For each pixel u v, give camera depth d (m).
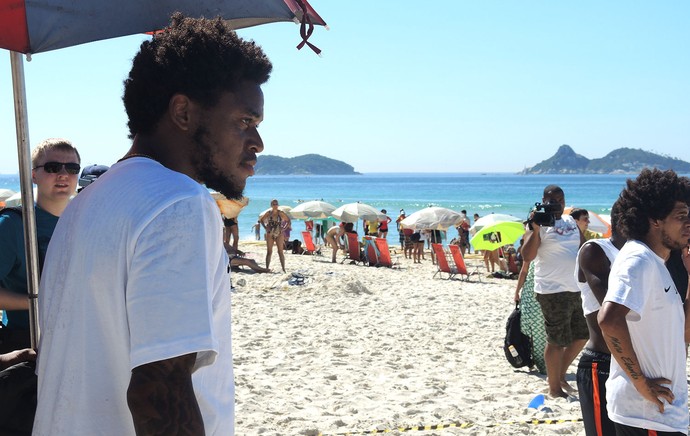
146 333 1.39
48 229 3.17
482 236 13.46
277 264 21.00
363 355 8.33
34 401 2.01
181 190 1.47
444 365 7.86
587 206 78.50
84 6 2.13
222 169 1.67
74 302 1.49
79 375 1.48
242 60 1.63
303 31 2.23
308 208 30.09
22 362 2.16
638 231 2.96
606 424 3.16
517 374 7.34
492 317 11.48
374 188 162.38
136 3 2.16
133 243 1.43
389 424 5.44
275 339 9.18
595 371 3.22
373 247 22.64
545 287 6.25
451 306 12.82
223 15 2.21
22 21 2.12
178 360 1.39
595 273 3.49
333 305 12.70
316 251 26.84
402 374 7.25
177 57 1.59
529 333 7.26
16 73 2.37
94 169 3.90
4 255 3.05
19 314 3.06
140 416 1.38
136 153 1.68
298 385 6.71
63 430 1.49
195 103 1.62
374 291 15.16
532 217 6.16
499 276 20.16
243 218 56.00
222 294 1.56
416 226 25.06
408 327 10.37
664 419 2.85
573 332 6.33
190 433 1.39
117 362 1.47
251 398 6.16
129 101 1.67
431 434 5.21
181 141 1.66
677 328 2.90
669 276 2.93
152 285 1.40
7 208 3.12
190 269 1.42
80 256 1.49
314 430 5.22
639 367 2.84
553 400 6.26
